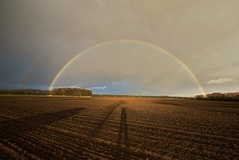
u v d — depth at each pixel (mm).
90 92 155625
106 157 8914
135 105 44281
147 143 11336
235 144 11359
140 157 9000
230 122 19328
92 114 24938
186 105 45969
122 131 14570
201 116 23953
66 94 139375
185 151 10000
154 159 8797
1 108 29984
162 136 13164
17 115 22688
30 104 39406
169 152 9789
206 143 11570
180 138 12695
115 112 27828
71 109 31312
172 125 17344
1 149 9828
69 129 15000
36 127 15617
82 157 8859
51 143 11016
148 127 16297
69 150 9828
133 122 18750
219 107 39719
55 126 16172
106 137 12633
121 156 9078
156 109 33719
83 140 11766
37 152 9453
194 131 14914
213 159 8930
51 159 8547
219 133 14266
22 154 9148
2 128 15047
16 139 11812
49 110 28984
